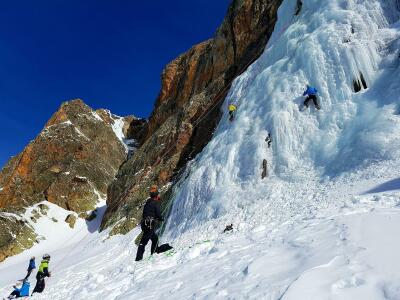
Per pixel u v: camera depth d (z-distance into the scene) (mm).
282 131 14531
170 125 35562
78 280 11602
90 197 54531
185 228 16141
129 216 27906
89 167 60531
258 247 6180
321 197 10688
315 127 13844
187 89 37156
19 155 69312
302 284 3717
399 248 4148
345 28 14727
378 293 3334
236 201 14406
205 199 16078
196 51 42969
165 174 27828
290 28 18516
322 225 6098
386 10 14648
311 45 15227
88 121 72000
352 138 12219
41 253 42312
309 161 13305
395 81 12344
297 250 5152
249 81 20516
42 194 55344
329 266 4117
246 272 4844
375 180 9695
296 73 15586
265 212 12273
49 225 48656
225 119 20391
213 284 4926
